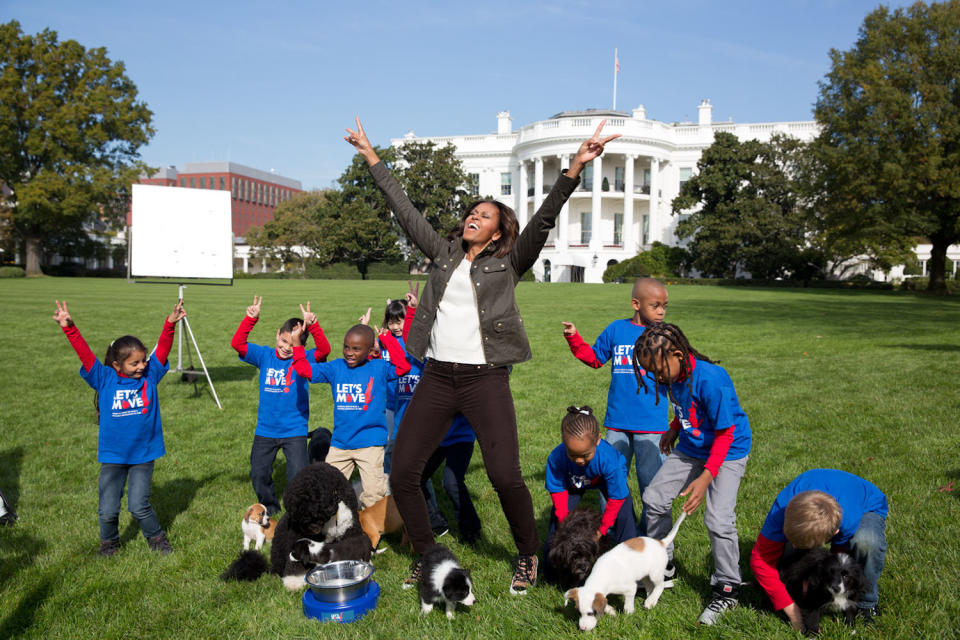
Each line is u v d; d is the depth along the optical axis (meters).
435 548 3.44
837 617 3.25
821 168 37.72
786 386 9.04
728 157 46.69
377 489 4.54
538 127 56.44
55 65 47.84
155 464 6.12
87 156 50.84
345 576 3.67
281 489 5.44
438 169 55.78
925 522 4.35
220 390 9.41
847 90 35.41
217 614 3.49
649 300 4.23
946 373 9.78
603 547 3.89
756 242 45.66
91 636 3.29
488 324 3.38
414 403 3.51
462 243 3.54
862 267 50.69
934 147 31.77
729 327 16.50
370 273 57.66
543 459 6.11
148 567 4.05
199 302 23.05
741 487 5.19
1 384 9.56
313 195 71.62
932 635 3.09
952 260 60.00
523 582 3.61
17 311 19.02
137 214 9.63
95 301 23.02
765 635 3.17
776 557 3.30
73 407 8.31
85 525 4.71
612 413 4.31
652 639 3.18
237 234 125.94
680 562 4.05
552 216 3.36
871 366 10.58
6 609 3.52
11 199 49.78
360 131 3.92
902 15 34.09
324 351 4.95
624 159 57.91
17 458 6.28
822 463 5.70
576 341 4.48
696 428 3.56
